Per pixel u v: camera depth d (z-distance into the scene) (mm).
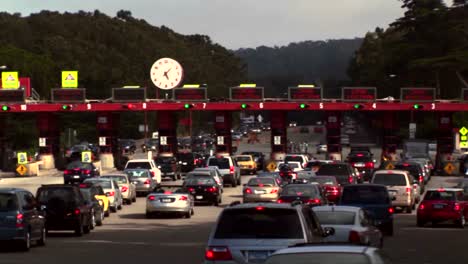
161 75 147250
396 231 61969
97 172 111562
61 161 148000
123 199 89875
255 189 81188
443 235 58562
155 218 74000
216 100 139750
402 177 79750
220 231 26516
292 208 26609
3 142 151000
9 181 121438
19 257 43844
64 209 56500
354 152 128750
